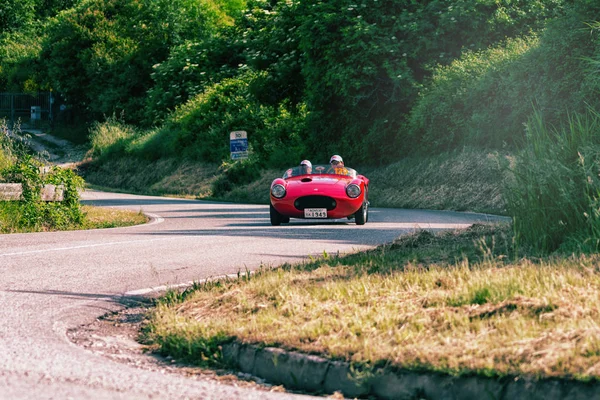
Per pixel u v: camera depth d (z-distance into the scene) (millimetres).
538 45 28578
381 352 5113
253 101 49250
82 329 7207
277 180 18969
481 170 28391
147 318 7629
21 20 96750
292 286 7508
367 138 36000
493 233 10641
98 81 72312
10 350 5980
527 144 10508
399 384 4840
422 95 33125
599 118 10336
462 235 10969
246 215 23328
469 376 4625
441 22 34812
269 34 49938
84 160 60031
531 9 34938
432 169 30828
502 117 29094
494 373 4566
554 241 9281
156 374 5453
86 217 21125
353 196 18328
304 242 14305
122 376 5270
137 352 6359
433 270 7707
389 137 35344
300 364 5320
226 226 18750
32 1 98062
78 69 75438
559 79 26859
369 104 36906
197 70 60188
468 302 6223
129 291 9094
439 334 5406
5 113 81125
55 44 75938
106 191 46000
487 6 34938
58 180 19844
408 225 18547
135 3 73250
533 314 5684
